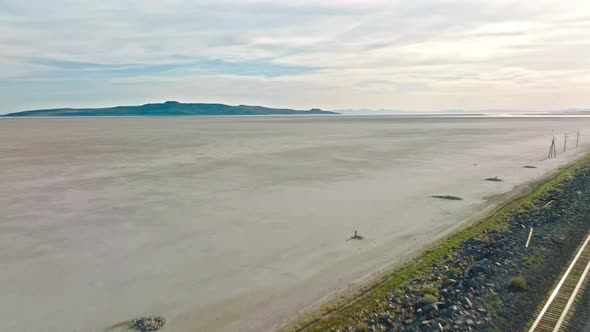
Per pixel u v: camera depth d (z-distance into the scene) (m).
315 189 28.52
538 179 31.27
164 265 15.98
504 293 12.12
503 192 27.09
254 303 12.96
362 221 21.09
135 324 11.98
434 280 13.51
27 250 17.61
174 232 19.72
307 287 13.88
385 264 15.49
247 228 20.19
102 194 27.44
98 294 13.80
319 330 11.12
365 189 28.39
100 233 19.66
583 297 11.70
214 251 17.30
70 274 15.30
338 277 14.53
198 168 37.75
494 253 15.13
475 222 20.33
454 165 38.72
